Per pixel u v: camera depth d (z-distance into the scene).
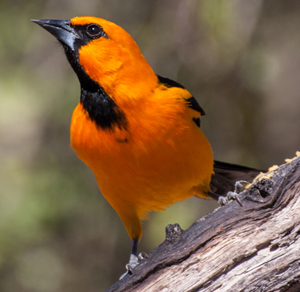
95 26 7.12
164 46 13.28
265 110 14.11
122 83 6.96
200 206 14.49
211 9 12.59
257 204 6.04
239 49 13.02
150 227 14.09
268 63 13.45
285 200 5.96
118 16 13.53
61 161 13.69
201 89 13.42
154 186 7.44
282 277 5.84
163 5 13.31
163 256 6.20
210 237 6.09
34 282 13.94
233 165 9.73
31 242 13.69
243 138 14.12
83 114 7.14
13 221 12.91
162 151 7.04
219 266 6.00
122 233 14.70
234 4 12.59
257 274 5.91
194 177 7.58
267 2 13.26
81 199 13.54
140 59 7.18
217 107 13.67
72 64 7.25
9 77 13.60
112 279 14.78
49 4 13.46
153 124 6.91
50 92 13.65
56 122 13.69
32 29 13.58
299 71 13.95
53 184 13.35
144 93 7.00
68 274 14.34
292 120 14.22
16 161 13.65
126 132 6.89
